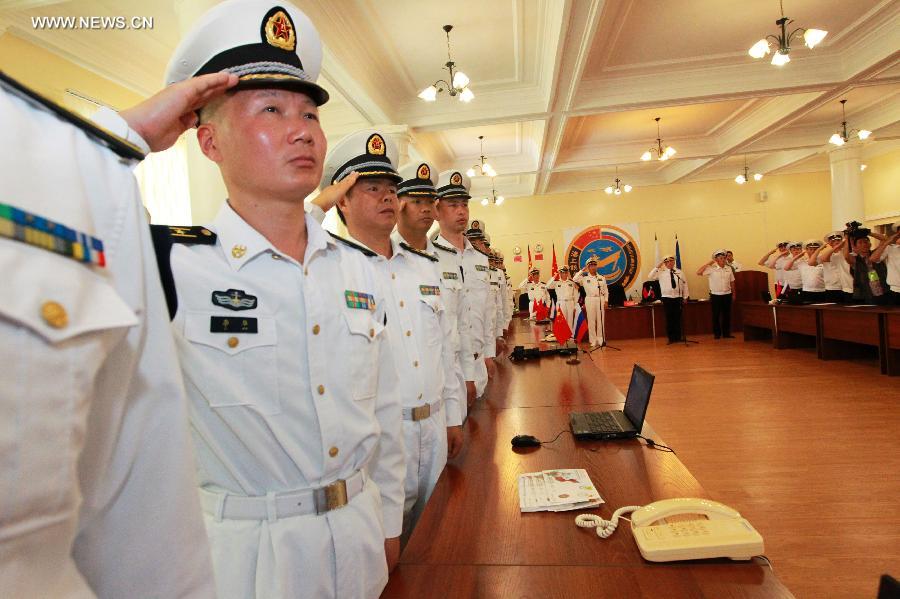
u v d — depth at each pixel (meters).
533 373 3.28
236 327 0.92
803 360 6.86
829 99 6.49
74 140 0.42
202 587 0.48
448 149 8.74
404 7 4.36
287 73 0.88
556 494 1.31
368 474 1.11
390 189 1.77
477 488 1.42
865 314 5.88
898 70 5.79
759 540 0.97
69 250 0.36
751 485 2.99
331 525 0.94
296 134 0.89
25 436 0.31
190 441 0.50
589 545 1.07
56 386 0.33
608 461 1.56
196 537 0.49
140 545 0.45
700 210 11.79
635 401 1.92
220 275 0.94
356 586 0.94
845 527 2.43
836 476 3.02
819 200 11.48
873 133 8.58
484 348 3.31
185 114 0.64
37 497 0.32
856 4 4.88
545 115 6.32
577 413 2.08
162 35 3.93
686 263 11.82
